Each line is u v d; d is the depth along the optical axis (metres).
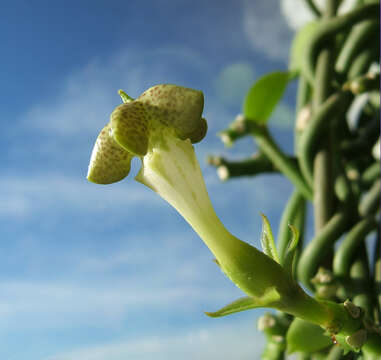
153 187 0.06
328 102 0.10
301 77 0.12
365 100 0.12
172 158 0.06
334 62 0.11
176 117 0.06
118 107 0.06
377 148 0.11
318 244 0.09
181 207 0.06
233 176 0.12
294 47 0.13
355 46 0.11
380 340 0.07
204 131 0.06
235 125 0.12
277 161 0.11
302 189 0.11
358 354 0.08
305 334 0.08
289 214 0.11
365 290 0.09
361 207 0.10
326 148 0.10
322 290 0.09
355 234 0.09
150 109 0.06
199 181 0.06
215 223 0.06
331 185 0.10
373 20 0.11
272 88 0.12
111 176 0.06
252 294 0.06
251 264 0.06
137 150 0.06
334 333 0.06
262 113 0.13
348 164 0.12
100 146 0.06
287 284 0.06
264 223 0.06
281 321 0.10
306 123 0.11
